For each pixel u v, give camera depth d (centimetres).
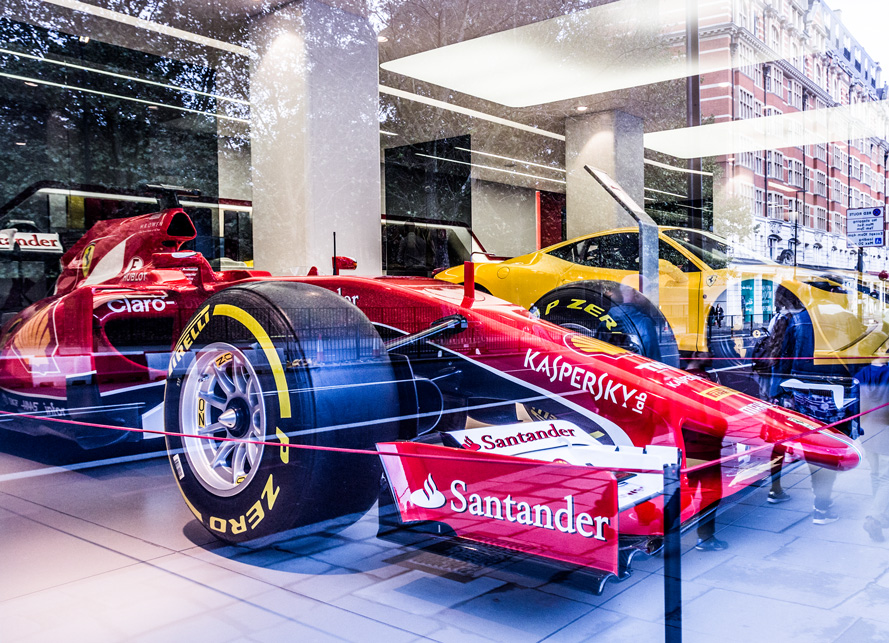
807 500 134
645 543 103
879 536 115
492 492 106
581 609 94
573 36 150
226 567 109
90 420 149
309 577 104
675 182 158
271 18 123
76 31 119
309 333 117
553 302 143
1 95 115
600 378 121
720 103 165
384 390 123
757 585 98
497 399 130
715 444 115
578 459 108
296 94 123
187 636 84
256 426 120
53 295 136
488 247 144
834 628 85
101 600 94
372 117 131
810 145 192
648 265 151
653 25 155
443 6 139
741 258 168
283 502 113
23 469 156
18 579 101
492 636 85
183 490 132
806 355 178
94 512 132
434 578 104
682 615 89
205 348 129
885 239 209
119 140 123
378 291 130
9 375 158
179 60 123
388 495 125
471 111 141
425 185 138
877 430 165
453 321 130
